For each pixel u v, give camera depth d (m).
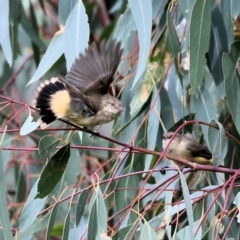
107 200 8.20
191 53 6.95
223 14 7.48
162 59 7.99
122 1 10.15
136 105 8.05
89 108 5.77
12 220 9.38
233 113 7.02
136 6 6.81
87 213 7.55
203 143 8.59
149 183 8.69
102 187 8.14
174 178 6.64
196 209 7.49
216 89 8.23
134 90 8.17
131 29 8.47
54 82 5.86
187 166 7.10
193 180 8.20
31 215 6.99
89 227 6.28
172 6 7.87
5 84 12.01
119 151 6.37
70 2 7.70
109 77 5.88
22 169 10.12
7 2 7.63
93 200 6.32
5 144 10.37
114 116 5.92
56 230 9.80
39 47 10.28
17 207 10.03
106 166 10.67
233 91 7.07
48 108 5.78
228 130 8.12
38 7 12.98
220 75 7.52
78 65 5.76
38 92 5.84
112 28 11.18
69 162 8.48
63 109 5.73
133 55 9.23
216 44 7.52
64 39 7.21
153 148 7.81
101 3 12.38
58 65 11.70
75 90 5.62
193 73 6.96
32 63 12.57
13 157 10.38
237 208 6.50
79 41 7.16
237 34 8.01
